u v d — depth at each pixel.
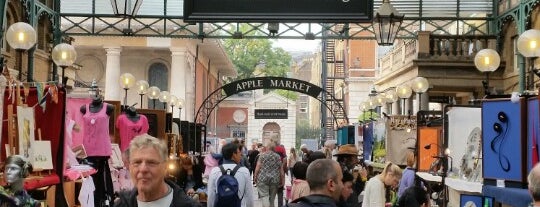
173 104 29.00
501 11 23.38
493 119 8.09
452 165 10.64
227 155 10.88
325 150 21.80
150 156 4.62
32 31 12.09
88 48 47.56
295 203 5.63
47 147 9.60
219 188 10.60
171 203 4.71
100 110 12.11
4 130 9.21
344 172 8.62
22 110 9.09
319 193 5.63
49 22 23.56
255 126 73.88
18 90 9.20
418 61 23.84
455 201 10.93
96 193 11.98
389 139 18.11
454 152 10.59
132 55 48.88
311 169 5.69
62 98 10.03
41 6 22.06
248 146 73.50
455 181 10.12
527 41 11.20
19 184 6.98
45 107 9.94
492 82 23.47
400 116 18.17
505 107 7.96
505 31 23.19
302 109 121.50
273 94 74.38
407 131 18.11
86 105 12.14
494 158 8.09
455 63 23.69
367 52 56.19
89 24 39.38
